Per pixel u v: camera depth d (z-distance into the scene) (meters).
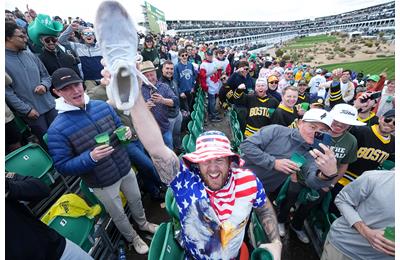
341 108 2.65
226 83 6.37
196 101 7.61
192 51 10.68
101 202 2.67
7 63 3.17
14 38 3.15
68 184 3.69
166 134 4.35
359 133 3.14
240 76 6.17
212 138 1.68
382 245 1.74
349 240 2.05
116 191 2.62
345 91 7.37
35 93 3.48
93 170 2.38
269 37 96.38
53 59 4.16
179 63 6.55
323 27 103.31
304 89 6.18
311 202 2.73
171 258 1.87
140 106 1.36
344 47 55.06
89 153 2.23
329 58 45.09
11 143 3.34
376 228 1.83
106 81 1.05
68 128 2.30
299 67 14.42
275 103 4.81
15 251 1.51
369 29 77.38
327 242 2.31
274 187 2.97
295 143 2.64
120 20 1.05
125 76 1.01
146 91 3.89
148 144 1.44
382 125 2.95
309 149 2.61
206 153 1.57
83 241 2.36
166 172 1.58
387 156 3.09
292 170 2.47
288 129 2.73
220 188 1.69
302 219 3.08
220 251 1.77
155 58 7.09
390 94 5.52
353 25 91.69
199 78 7.90
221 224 1.70
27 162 2.94
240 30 95.50
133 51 1.08
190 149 3.79
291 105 4.23
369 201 1.87
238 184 1.73
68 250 1.80
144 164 3.47
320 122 2.48
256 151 2.66
